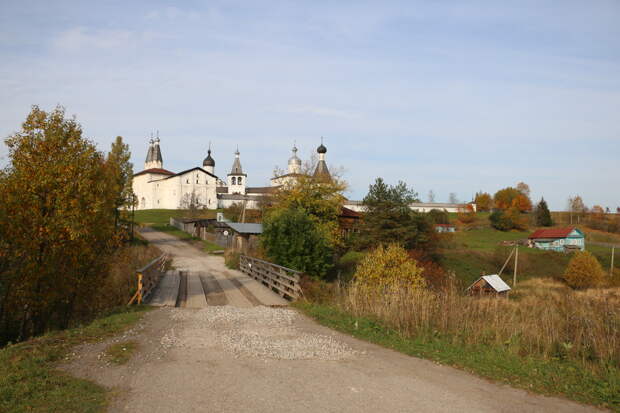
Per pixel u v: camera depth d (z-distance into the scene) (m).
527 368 7.36
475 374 7.05
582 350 8.50
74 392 5.95
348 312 12.35
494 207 128.88
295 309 13.54
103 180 16.58
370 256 26.05
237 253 32.75
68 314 16.91
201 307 13.91
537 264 56.94
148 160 125.69
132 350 8.20
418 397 5.94
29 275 14.57
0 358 7.48
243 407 5.48
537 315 10.98
